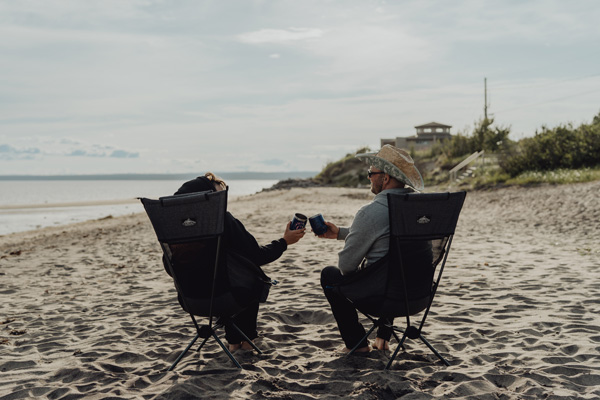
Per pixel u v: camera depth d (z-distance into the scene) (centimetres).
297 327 450
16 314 546
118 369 358
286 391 304
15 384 336
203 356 378
